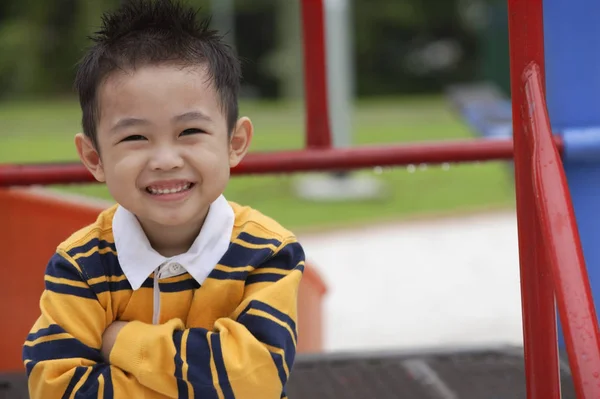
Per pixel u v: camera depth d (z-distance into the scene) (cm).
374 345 430
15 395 228
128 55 144
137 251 152
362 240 692
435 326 459
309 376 240
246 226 159
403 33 2864
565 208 135
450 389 229
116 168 145
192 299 154
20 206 286
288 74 2289
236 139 158
